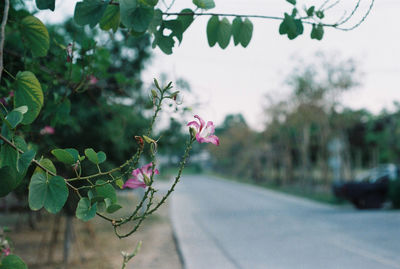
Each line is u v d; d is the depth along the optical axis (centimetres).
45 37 181
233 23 189
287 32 193
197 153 8331
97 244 964
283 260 814
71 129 581
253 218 1501
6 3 160
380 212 1638
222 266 757
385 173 1911
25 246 923
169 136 877
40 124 333
